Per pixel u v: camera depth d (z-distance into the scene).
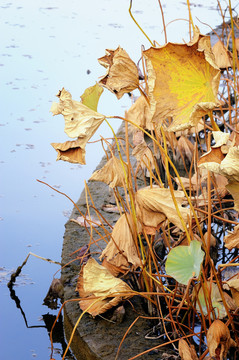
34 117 6.65
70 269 3.95
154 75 2.68
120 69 3.00
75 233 4.27
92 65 8.23
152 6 11.49
